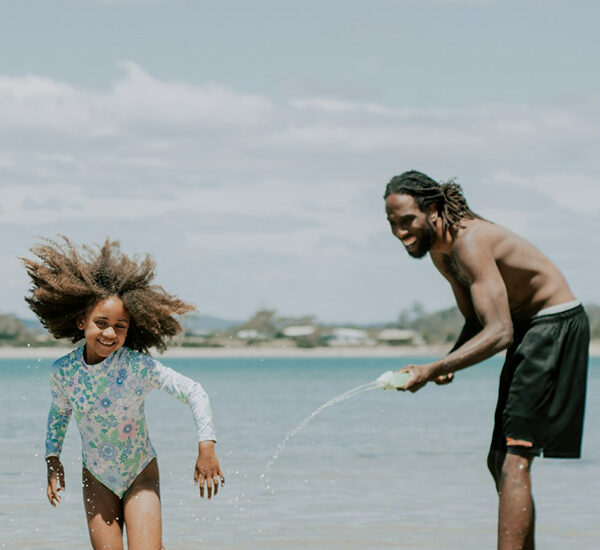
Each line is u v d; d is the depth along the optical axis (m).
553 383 4.90
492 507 7.93
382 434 14.36
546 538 6.80
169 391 5.08
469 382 45.59
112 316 5.02
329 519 7.42
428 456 11.40
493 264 4.88
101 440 5.08
